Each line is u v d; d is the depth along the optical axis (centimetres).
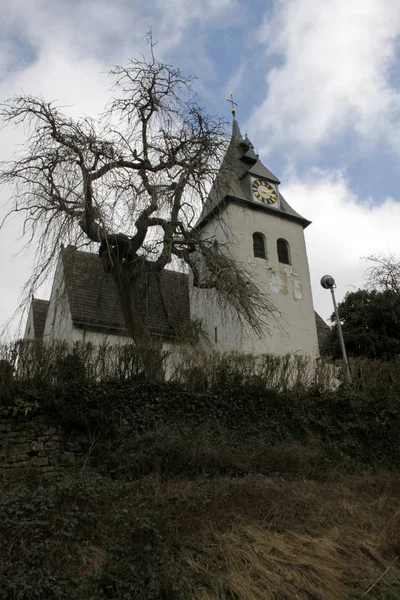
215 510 627
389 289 2098
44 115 1219
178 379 1060
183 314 1606
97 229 1155
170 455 816
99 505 579
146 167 1334
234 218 2234
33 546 487
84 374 939
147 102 1363
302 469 915
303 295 2283
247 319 1430
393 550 586
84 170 1194
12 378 880
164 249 1270
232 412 1049
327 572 523
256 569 521
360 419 1188
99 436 900
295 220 2483
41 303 2225
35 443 851
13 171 1169
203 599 467
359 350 1983
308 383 1198
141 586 461
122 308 1307
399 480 933
